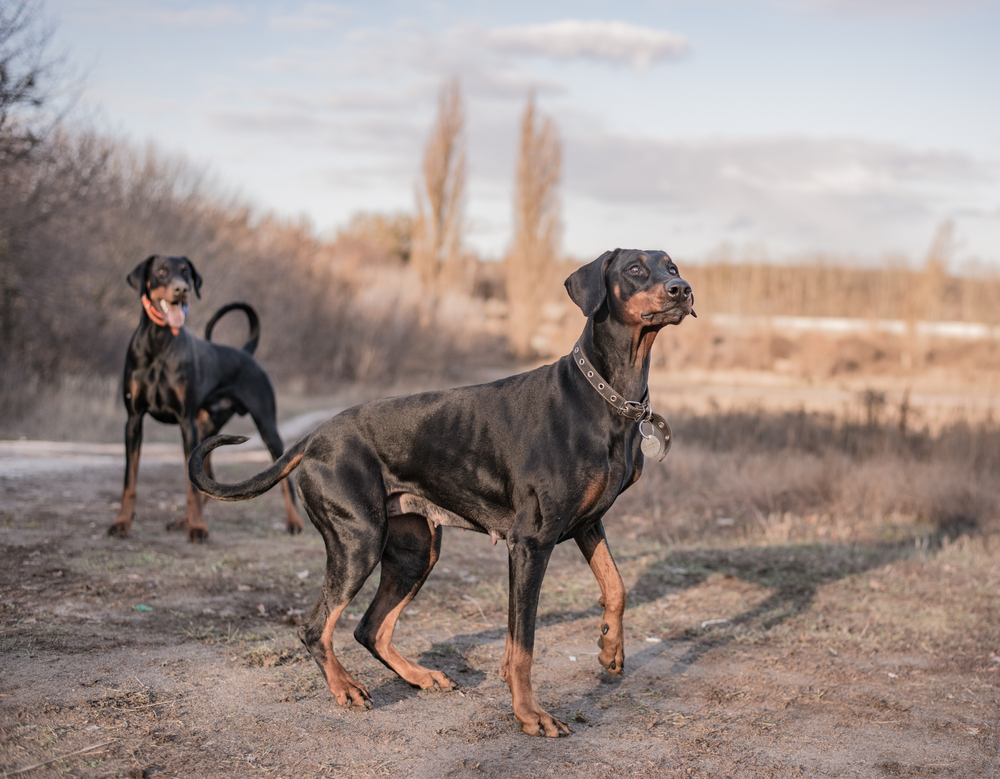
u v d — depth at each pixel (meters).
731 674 4.29
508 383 3.78
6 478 8.29
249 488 3.73
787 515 8.30
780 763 3.28
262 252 24.23
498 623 4.91
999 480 9.74
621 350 3.61
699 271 42.03
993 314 39.12
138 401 6.32
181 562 5.70
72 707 3.39
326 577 3.68
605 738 3.44
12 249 13.52
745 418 12.64
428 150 38.75
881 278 45.00
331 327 25.61
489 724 3.51
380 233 60.19
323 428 3.77
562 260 40.59
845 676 4.30
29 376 14.05
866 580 6.16
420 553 3.95
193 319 19.48
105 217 17.17
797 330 39.28
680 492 9.45
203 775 2.94
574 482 3.52
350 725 3.43
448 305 33.88
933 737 3.59
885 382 30.73
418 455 3.73
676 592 5.78
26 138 12.67
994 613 5.45
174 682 3.74
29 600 4.67
